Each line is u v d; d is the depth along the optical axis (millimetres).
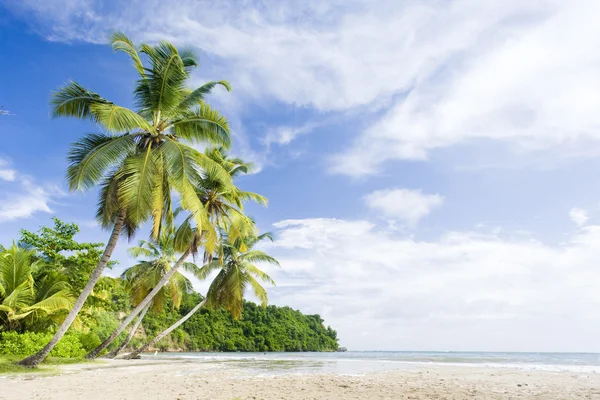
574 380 16203
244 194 26000
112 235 17422
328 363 32656
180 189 17000
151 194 16641
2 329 21734
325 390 12414
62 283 22453
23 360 16891
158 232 17453
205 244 23484
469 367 26906
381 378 17078
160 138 18547
